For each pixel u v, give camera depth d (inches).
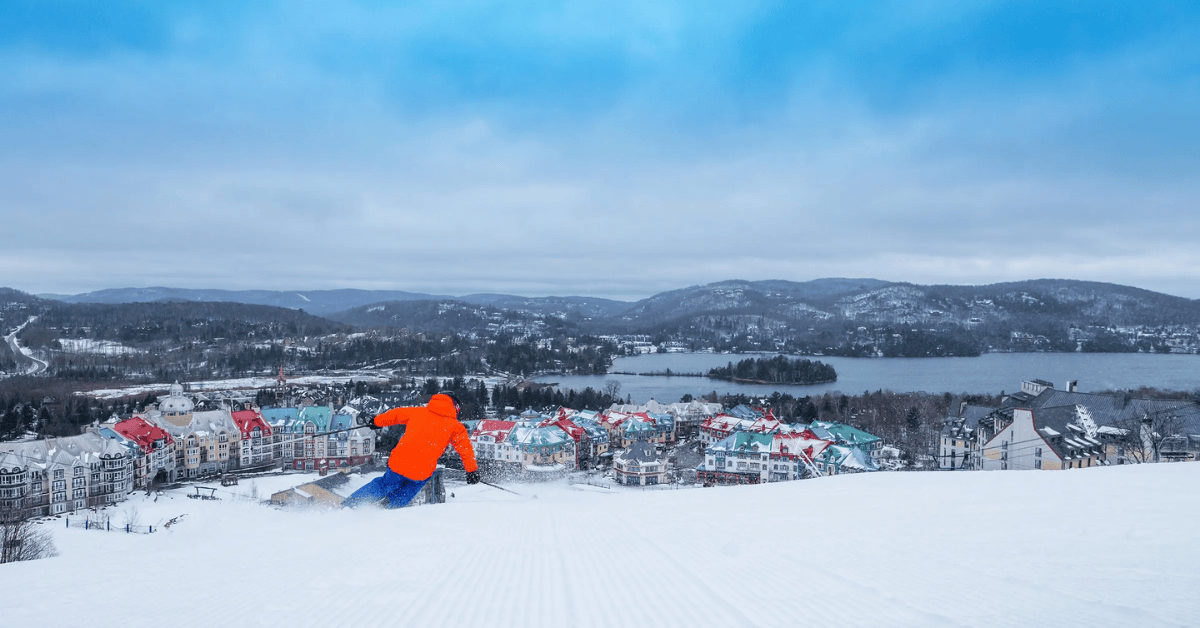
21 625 179.0
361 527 412.2
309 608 199.9
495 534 382.3
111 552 311.1
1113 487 464.1
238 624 180.1
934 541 288.2
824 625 163.8
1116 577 197.0
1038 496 435.5
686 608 193.6
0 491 2674.7
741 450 3467.0
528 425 4109.3
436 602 209.2
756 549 296.0
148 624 179.2
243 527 425.4
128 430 3646.7
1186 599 166.4
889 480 633.0
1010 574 210.2
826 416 4995.1
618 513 508.4
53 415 5418.3
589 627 175.9
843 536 319.9
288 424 4261.8
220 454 4035.4
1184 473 530.6
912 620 162.9
